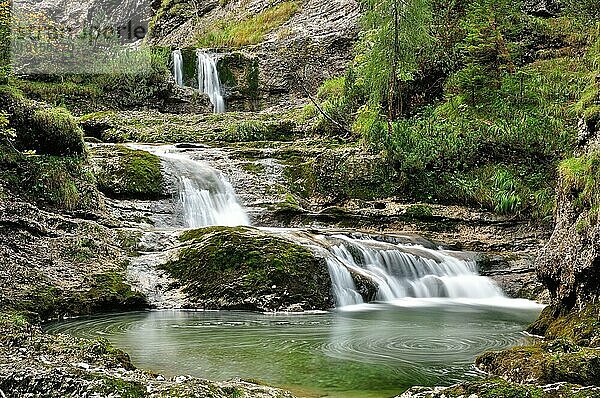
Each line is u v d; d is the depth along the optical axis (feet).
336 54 82.79
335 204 48.78
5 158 34.12
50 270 28.68
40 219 31.58
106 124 65.67
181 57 82.43
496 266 37.68
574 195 23.00
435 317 28.71
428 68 60.59
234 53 83.25
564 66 62.18
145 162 45.06
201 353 20.59
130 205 41.60
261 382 17.08
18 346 16.79
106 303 28.17
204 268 30.73
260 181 48.65
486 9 57.57
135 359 19.67
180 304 29.55
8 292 26.00
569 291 22.52
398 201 48.44
